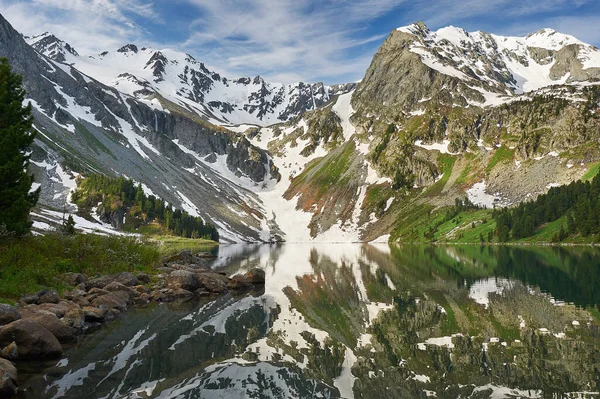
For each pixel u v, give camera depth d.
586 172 194.50
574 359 19.55
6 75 44.62
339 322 29.45
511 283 47.94
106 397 15.36
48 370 18.77
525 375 17.64
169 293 43.38
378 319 30.14
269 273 68.06
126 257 51.50
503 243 160.38
